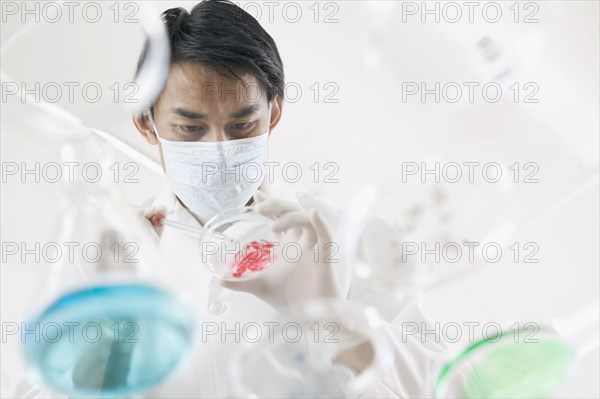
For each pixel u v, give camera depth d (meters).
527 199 1.43
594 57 1.45
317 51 1.67
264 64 1.12
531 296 1.40
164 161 1.20
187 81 1.08
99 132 0.89
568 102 1.44
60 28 0.95
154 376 0.79
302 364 0.97
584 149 1.44
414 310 1.27
